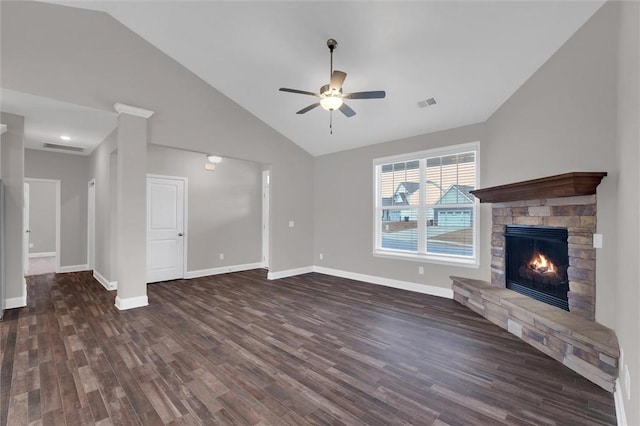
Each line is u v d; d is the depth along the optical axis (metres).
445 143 4.44
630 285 1.66
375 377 2.27
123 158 3.71
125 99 3.77
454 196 4.42
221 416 1.83
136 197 3.83
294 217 6.09
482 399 2.00
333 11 2.95
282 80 4.24
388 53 3.30
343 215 5.91
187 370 2.36
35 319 3.41
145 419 1.79
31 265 6.77
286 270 5.94
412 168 4.92
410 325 3.31
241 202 6.57
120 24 3.73
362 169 5.58
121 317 3.51
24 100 3.30
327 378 2.25
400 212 5.08
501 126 3.69
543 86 2.97
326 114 4.85
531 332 2.79
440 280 4.51
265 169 6.95
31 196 8.07
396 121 4.55
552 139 2.85
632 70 1.67
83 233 6.23
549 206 2.90
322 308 3.92
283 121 5.36
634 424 1.47
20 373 2.29
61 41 3.32
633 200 1.62
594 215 2.43
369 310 3.84
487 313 3.48
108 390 2.08
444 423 1.77
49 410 1.87
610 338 2.10
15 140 3.75
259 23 3.34
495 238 3.77
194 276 5.83
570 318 2.54
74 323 3.31
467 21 2.73
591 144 2.43
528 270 3.31
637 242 1.50
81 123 4.12
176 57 4.18
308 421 1.79
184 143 4.35
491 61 3.11
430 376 2.28
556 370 2.35
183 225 5.73
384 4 2.74
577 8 2.38
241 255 6.57
